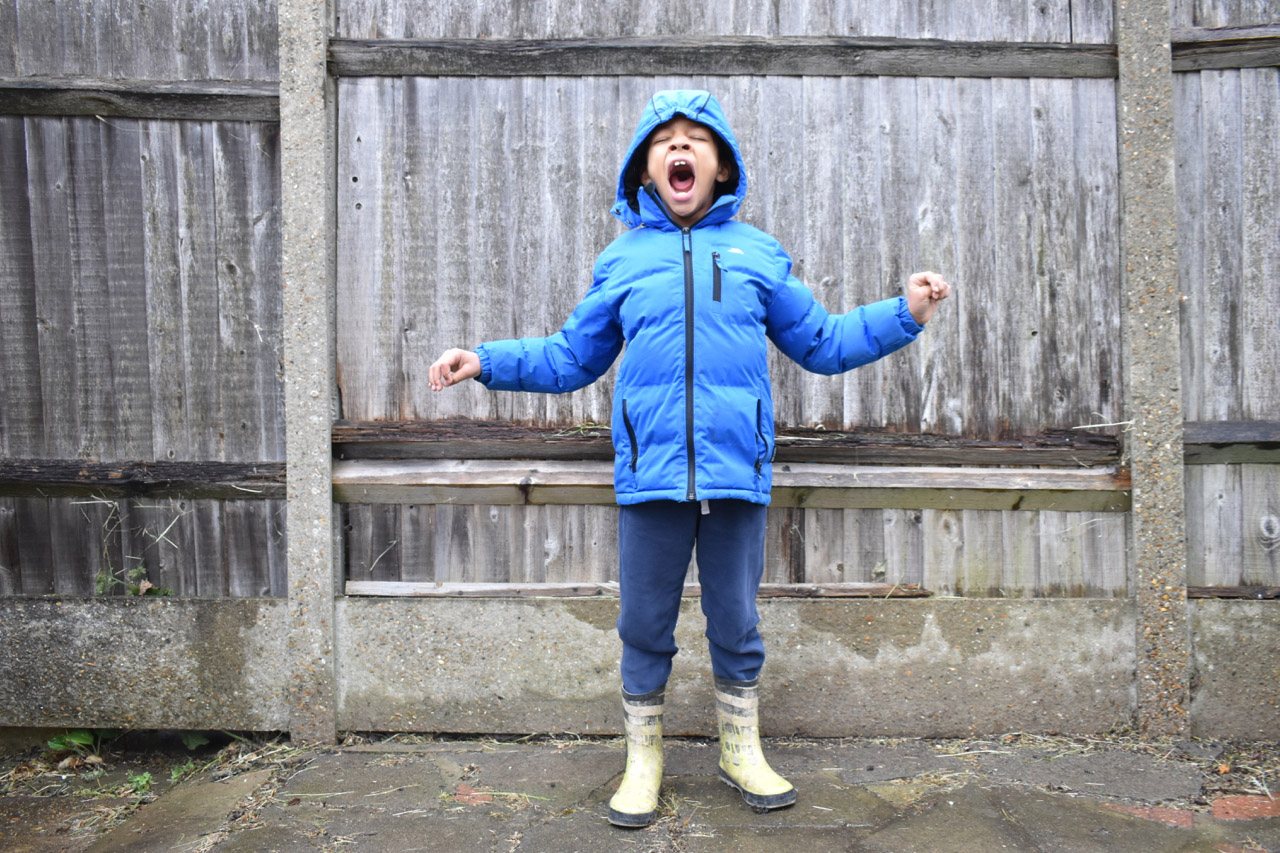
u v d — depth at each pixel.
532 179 2.59
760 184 2.57
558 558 2.62
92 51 2.61
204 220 2.61
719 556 1.97
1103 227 2.56
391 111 2.59
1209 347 2.54
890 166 2.56
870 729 2.52
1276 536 2.54
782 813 2.03
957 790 2.14
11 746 2.66
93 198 2.62
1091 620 2.50
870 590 2.57
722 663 2.09
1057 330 2.57
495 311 2.60
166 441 2.64
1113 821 1.99
